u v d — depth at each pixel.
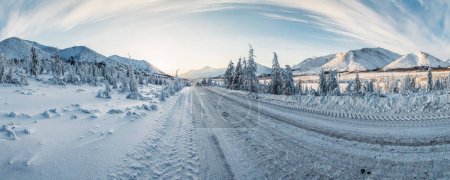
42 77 35.72
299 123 11.55
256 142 8.82
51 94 19.73
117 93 27.34
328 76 34.47
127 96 23.95
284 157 7.09
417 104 12.59
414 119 10.40
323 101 18.14
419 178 5.23
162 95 25.97
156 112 16.78
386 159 6.32
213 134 10.54
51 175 5.68
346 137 8.48
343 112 13.95
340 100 16.91
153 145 8.95
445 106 11.36
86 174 5.96
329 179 5.52
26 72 39.91
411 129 8.81
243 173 6.21
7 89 20.28
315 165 6.33
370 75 142.88
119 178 6.07
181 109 19.20
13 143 6.82
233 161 7.10
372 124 10.18
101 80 48.19
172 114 16.53
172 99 28.25
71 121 10.38
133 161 7.20
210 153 7.96
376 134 8.52
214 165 6.89
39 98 16.70
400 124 9.75
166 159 7.57
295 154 7.25
